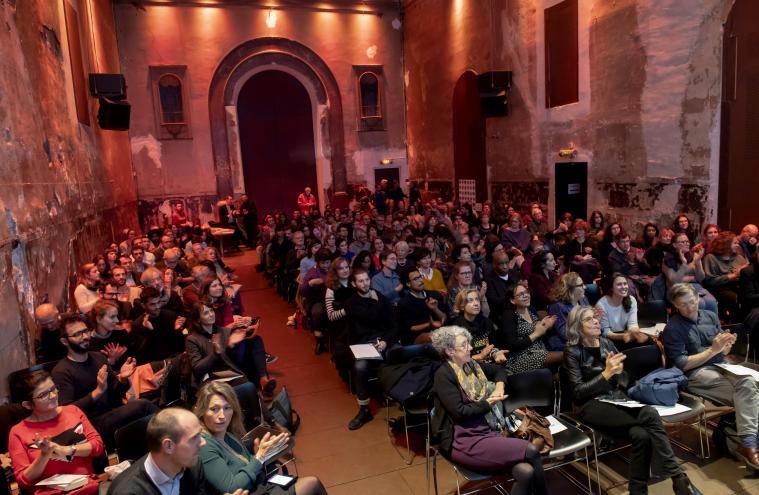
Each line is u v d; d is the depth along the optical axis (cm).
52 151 636
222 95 1567
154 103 1505
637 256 658
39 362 453
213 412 273
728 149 721
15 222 468
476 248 787
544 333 424
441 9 1459
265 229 1144
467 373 332
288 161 1698
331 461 390
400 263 641
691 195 775
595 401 345
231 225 1438
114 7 1442
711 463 364
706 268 597
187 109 1532
